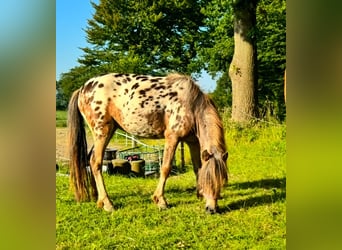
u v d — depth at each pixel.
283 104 10.63
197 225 4.12
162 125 4.88
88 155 5.09
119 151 7.96
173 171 6.96
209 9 13.71
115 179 6.38
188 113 4.74
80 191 4.92
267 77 12.38
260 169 6.47
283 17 12.03
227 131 8.52
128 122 4.91
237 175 6.23
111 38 17.53
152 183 6.10
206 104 4.71
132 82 4.98
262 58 12.40
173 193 5.40
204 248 3.63
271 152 7.41
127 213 4.55
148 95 4.86
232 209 4.60
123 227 4.16
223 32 13.54
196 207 4.70
